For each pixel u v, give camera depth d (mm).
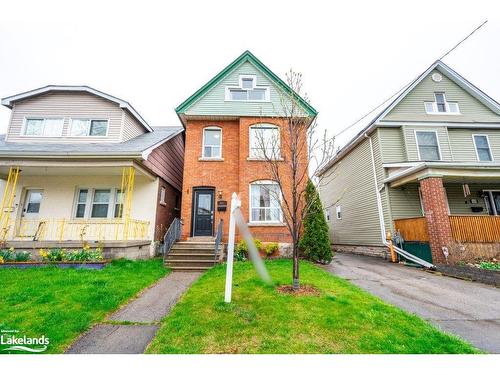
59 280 5969
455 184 12625
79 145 10648
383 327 3783
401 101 13461
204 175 11461
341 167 17344
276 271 7414
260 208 10906
